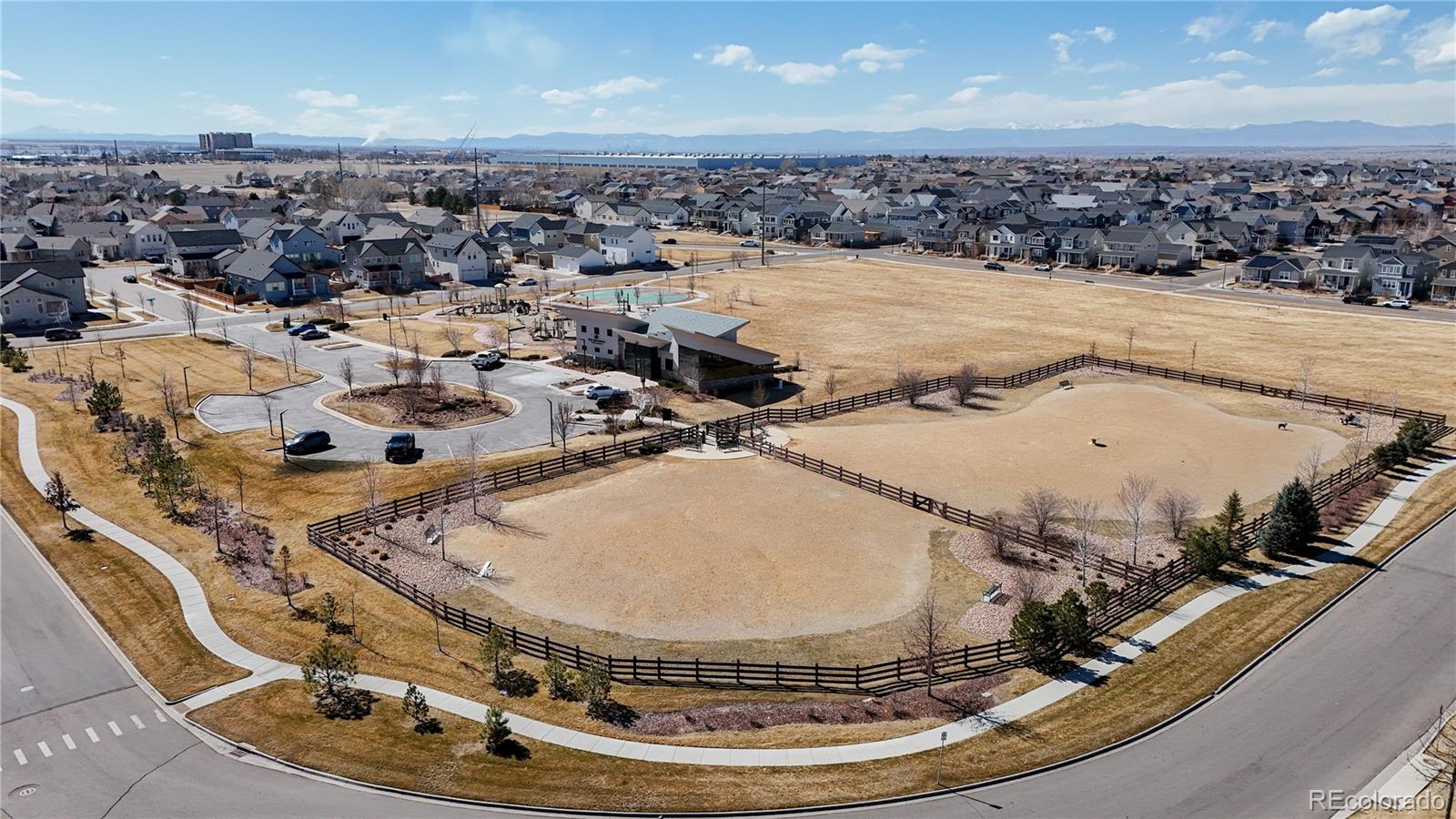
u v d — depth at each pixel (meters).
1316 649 33.66
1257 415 64.25
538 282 123.06
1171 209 194.75
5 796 25.81
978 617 36.25
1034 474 52.41
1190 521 45.50
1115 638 34.66
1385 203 190.38
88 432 58.91
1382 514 46.38
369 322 95.50
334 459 54.06
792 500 48.47
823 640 34.75
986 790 26.11
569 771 26.91
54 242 137.38
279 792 26.00
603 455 54.66
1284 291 118.06
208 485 50.09
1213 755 27.53
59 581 39.69
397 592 38.12
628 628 35.53
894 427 61.88
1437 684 31.12
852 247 170.25
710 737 28.73
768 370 72.69
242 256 115.19
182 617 36.41
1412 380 72.44
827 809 25.36
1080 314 103.00
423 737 28.47
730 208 197.12
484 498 48.12
